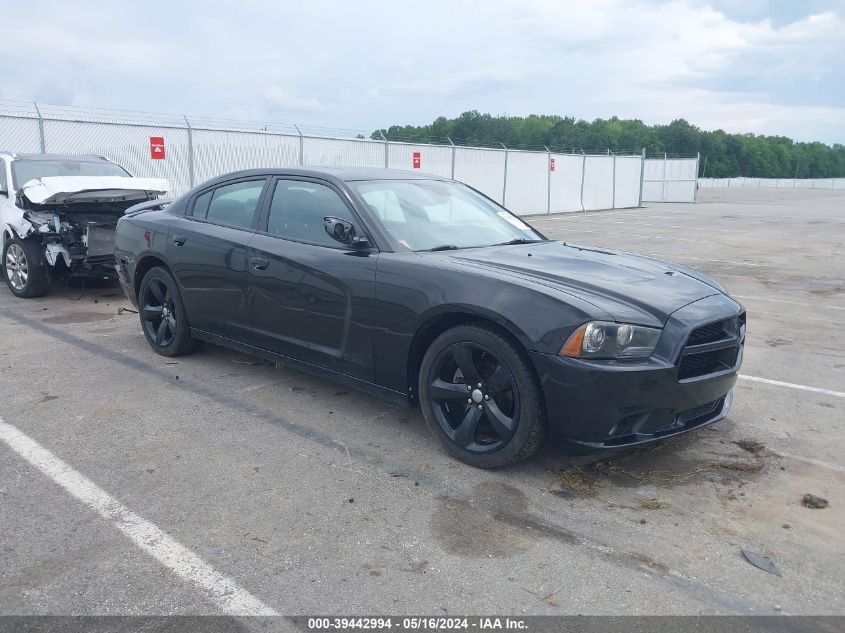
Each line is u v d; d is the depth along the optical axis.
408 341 3.86
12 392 4.82
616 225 23.31
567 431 3.37
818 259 13.95
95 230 7.86
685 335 3.43
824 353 6.45
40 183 7.59
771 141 142.50
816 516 3.30
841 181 113.19
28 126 13.28
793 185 106.00
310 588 2.66
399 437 4.16
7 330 6.65
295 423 4.35
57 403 4.62
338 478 3.60
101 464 3.71
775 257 14.24
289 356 4.61
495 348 3.51
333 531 3.08
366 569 2.79
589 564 2.86
